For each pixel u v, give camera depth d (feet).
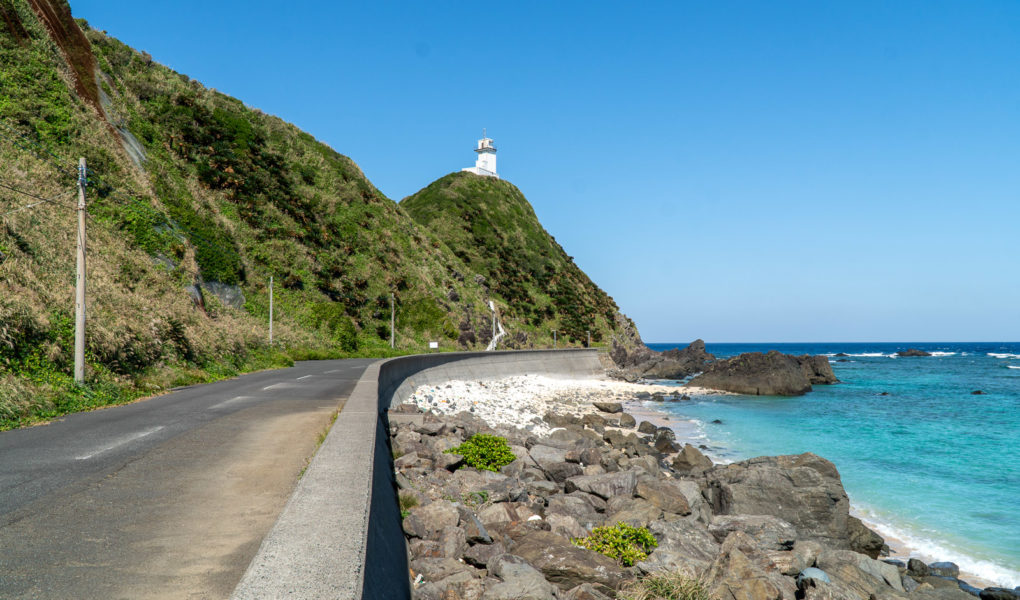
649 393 178.70
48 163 116.98
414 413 69.46
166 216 149.48
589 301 424.46
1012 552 49.47
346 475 19.53
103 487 25.88
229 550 18.45
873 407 150.20
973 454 88.38
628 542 32.94
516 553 29.45
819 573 32.27
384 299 244.63
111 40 241.14
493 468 50.16
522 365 203.31
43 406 47.88
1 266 67.21
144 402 58.54
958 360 428.97
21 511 22.12
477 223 421.59
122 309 82.02
